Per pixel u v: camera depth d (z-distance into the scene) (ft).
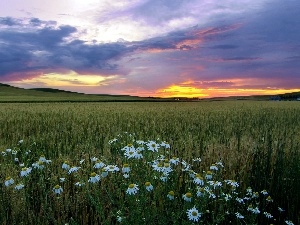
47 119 54.34
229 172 19.66
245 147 26.35
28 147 26.48
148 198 12.41
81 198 15.55
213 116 62.69
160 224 12.16
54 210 14.83
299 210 15.69
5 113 68.28
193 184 15.16
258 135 33.24
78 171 18.08
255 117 62.13
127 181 14.05
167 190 13.82
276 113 73.41
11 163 20.24
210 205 15.17
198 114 67.51
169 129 38.60
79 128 41.47
